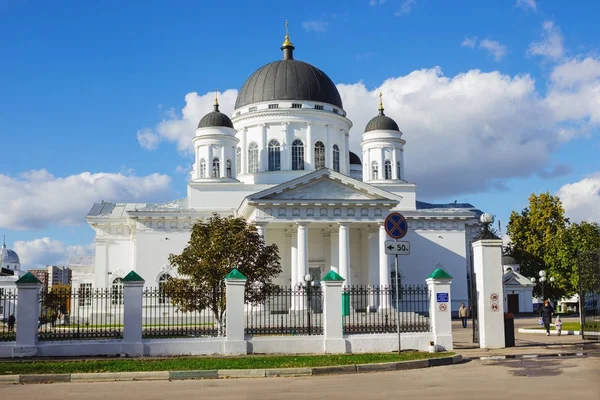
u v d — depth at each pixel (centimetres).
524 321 5766
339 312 2689
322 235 5950
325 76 7025
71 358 2484
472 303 3002
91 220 6588
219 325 3275
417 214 6412
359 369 2136
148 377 2016
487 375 1958
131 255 6562
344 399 1555
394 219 2538
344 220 5428
